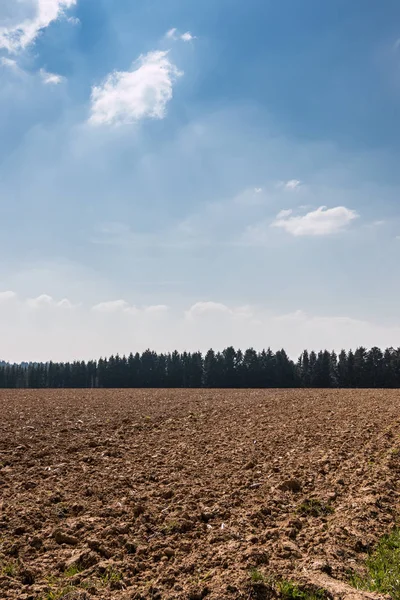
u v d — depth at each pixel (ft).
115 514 26.43
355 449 41.86
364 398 98.32
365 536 23.53
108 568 20.01
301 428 54.24
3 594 17.90
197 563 20.77
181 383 335.88
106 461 38.60
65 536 22.74
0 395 127.44
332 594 17.54
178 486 31.83
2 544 22.08
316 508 27.84
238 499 29.30
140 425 57.98
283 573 19.49
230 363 328.90
